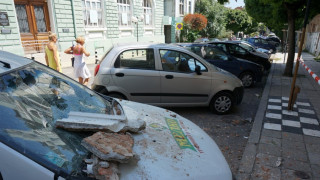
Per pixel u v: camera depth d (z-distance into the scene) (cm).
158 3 2108
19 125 154
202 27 2555
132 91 491
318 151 383
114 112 224
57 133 166
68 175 135
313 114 552
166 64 501
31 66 229
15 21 997
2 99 166
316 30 2203
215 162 193
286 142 412
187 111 567
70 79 264
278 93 745
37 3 1118
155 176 153
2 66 195
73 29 1275
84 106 222
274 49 2138
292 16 988
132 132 195
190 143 208
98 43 1456
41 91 208
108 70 481
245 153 374
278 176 318
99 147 152
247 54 992
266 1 884
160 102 510
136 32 1838
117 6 1616
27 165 131
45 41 1164
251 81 835
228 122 506
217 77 518
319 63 1502
